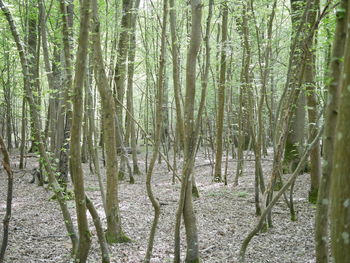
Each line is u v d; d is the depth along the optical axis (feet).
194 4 17.02
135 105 93.97
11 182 14.96
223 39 41.06
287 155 43.73
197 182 47.34
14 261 19.94
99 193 39.78
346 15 9.75
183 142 17.52
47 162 17.13
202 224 28.40
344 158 6.78
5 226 15.08
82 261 14.05
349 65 6.75
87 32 12.25
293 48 19.29
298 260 20.58
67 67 18.84
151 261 20.80
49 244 23.26
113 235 24.04
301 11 23.70
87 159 66.23
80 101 12.69
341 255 6.89
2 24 31.55
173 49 17.44
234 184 42.65
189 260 18.81
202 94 16.81
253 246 23.26
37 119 17.19
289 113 19.69
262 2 26.81
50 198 36.04
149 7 37.86
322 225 12.14
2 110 82.02
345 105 6.75
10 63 52.65
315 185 32.12
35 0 36.96
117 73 46.14
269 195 25.21
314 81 27.99
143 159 68.44
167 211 32.24
